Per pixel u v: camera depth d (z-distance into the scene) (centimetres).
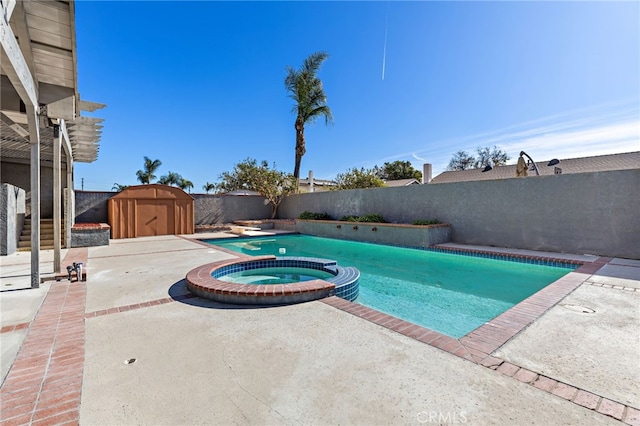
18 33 488
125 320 372
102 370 255
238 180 2191
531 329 322
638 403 201
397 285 672
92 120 905
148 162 4653
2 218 873
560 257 775
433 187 1155
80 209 1396
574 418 187
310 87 1981
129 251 966
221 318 376
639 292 452
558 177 855
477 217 1030
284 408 202
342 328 339
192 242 1212
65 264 734
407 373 242
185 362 267
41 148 1101
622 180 753
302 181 2833
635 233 736
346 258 989
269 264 728
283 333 328
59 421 193
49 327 351
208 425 187
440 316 487
